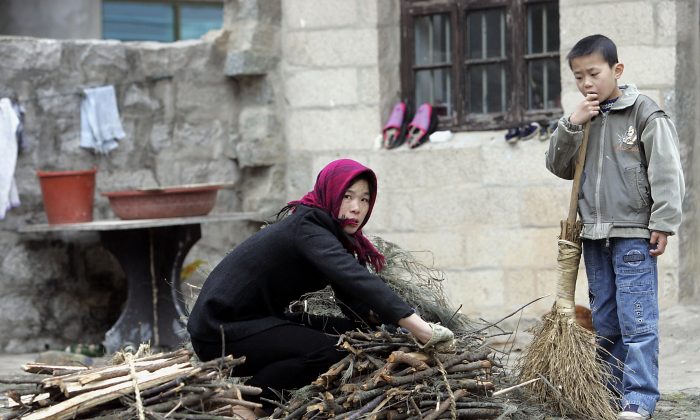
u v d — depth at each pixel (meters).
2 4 13.47
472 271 8.69
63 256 8.98
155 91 9.42
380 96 9.04
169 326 8.64
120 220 8.71
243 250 4.86
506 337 8.04
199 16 14.97
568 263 5.21
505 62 8.85
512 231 8.52
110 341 8.49
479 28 8.98
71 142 9.03
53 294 8.93
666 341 7.48
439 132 8.97
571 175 5.42
